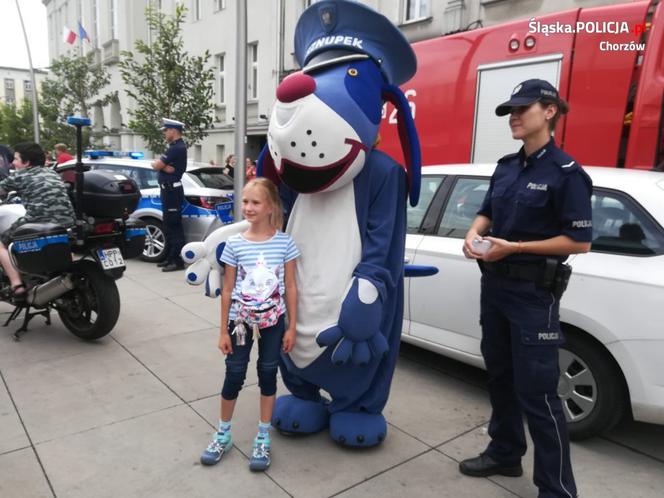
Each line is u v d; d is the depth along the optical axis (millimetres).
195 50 19328
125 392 3496
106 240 4262
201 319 5070
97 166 8195
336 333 2480
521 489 2604
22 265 3982
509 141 4953
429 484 2617
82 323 4402
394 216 2594
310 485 2570
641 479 2729
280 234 2611
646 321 2699
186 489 2512
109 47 26016
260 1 16016
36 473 2600
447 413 3367
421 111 5672
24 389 3504
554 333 2316
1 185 4109
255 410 3289
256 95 17078
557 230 2307
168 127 6758
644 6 4164
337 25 2543
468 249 2395
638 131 4160
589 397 2994
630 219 2945
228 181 7973
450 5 10516
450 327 3627
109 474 2609
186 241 7375
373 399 2836
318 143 2322
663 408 2672
